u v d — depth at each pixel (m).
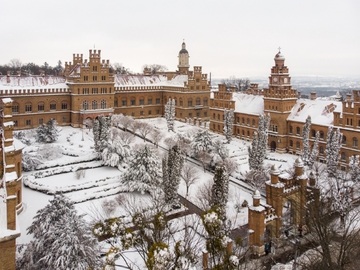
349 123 91.19
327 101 104.44
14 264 27.80
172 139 108.81
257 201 44.94
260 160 80.12
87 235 44.28
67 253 40.97
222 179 57.09
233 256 22.33
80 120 132.50
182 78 161.12
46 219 45.41
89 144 106.88
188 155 100.38
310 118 93.88
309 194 46.62
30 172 84.50
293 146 106.56
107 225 25.53
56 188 74.75
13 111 122.06
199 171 90.38
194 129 127.44
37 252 43.19
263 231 44.69
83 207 68.12
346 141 91.75
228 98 127.12
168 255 19.05
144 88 158.62
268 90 111.25
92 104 136.00
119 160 90.06
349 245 36.34
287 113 108.06
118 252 22.89
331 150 82.69
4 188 33.50
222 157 90.31
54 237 42.59
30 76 131.88
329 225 41.44
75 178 82.31
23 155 84.62
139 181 72.88
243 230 53.62
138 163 74.38
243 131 122.44
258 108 119.06
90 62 133.50
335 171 75.31
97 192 74.38
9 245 27.48
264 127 99.94
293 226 47.91
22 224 60.06
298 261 40.12
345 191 57.16
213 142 96.25
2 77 125.31
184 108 152.12
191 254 28.67
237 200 69.38
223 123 129.38
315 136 99.06
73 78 130.62
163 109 165.00
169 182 65.50
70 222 43.81
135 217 29.23
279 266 41.62
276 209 46.84
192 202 70.50
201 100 156.62
